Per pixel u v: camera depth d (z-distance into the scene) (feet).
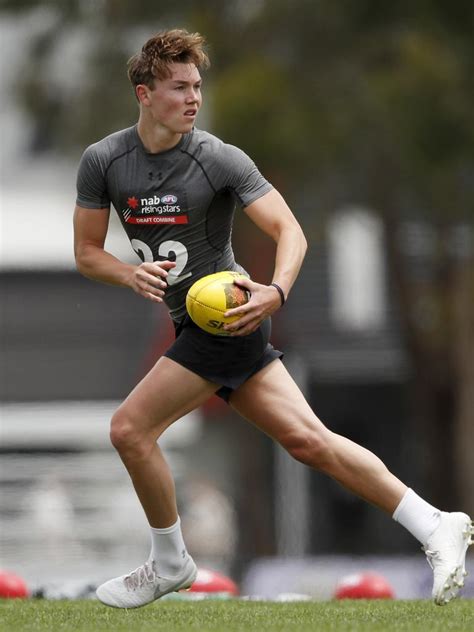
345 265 291.17
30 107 235.20
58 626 64.75
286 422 67.51
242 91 208.23
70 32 231.50
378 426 286.87
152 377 67.67
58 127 233.35
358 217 236.22
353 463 67.56
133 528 248.93
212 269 68.03
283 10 218.59
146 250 68.13
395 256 240.12
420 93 210.79
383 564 141.08
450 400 245.24
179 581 70.59
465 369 239.91
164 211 66.69
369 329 288.71
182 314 68.54
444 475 247.29
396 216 232.12
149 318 277.23
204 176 66.44
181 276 67.67
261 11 220.02
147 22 227.20
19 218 283.79
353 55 219.20
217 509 254.47
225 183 66.80
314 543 269.44
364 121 212.02
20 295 278.05
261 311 64.69
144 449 67.72
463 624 64.18
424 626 62.95
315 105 212.64
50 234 282.15
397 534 274.77
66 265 279.08
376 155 215.72
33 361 272.10
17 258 277.85
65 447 259.60
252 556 252.42
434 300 241.35
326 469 67.92
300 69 217.77
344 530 272.92
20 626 65.10
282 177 217.97
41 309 277.23
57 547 246.88
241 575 241.14
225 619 68.23
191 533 253.44
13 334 274.98
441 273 239.09
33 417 262.67
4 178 288.10
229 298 64.34
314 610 74.13
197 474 257.55
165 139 66.18
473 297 233.76
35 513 250.37
